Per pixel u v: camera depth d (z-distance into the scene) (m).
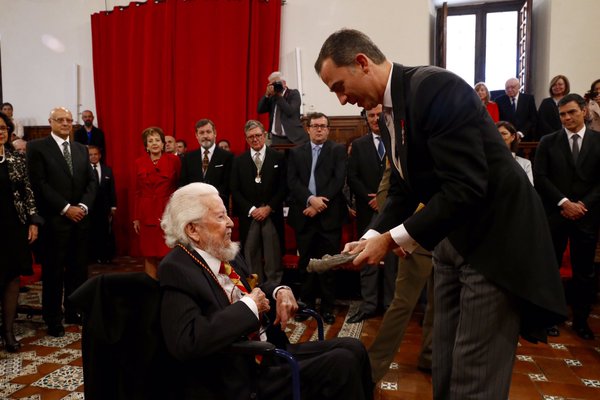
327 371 1.70
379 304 4.18
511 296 1.45
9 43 7.97
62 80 7.76
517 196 1.41
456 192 1.32
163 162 4.09
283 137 5.58
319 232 4.00
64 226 3.65
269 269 4.18
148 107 7.04
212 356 1.61
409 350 3.25
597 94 4.57
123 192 7.32
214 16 6.79
